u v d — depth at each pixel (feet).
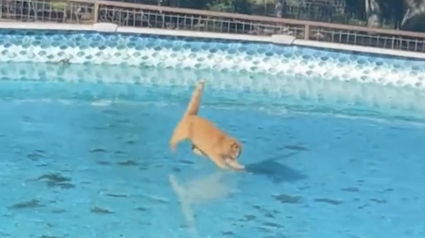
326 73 51.80
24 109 38.88
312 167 33.01
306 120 41.22
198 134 31.45
